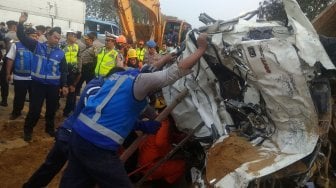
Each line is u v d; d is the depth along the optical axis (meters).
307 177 4.14
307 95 4.14
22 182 5.31
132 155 5.17
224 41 4.55
